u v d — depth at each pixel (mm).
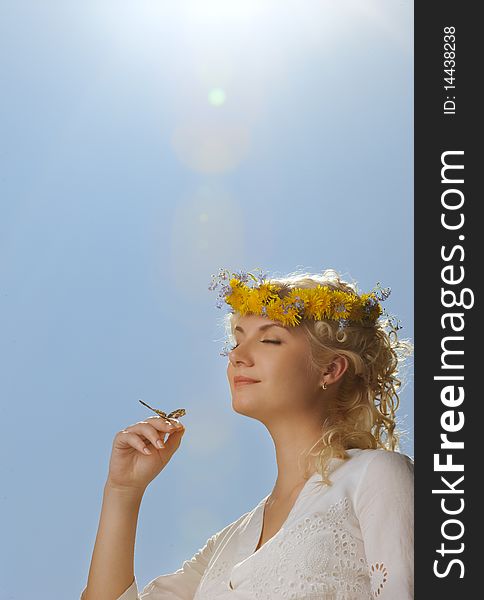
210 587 2521
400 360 2891
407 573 2227
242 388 2604
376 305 2783
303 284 2773
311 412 2602
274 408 2574
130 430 2736
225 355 2779
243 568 2396
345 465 2453
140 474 2721
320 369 2617
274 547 2359
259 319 2629
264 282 2734
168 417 2752
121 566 2686
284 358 2586
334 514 2352
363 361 2680
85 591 2701
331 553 2303
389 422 2744
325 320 2660
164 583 2811
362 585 2295
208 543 2838
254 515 2627
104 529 2709
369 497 2346
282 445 2590
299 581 2281
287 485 2561
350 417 2686
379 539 2287
